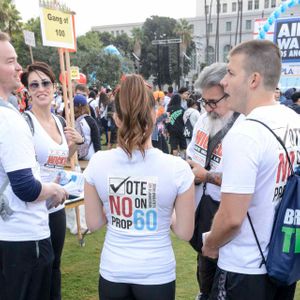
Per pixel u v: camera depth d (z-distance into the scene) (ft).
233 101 5.29
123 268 5.24
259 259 4.96
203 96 7.57
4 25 104.63
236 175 4.70
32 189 5.90
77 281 11.34
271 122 4.87
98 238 14.85
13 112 5.83
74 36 12.87
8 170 5.74
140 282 5.23
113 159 5.27
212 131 7.75
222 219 4.87
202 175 7.54
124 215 5.32
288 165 4.94
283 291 5.50
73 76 34.94
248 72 5.01
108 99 35.58
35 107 8.85
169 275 5.35
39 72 8.73
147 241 5.28
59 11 12.02
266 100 5.10
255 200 4.91
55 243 8.75
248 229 4.98
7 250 6.12
